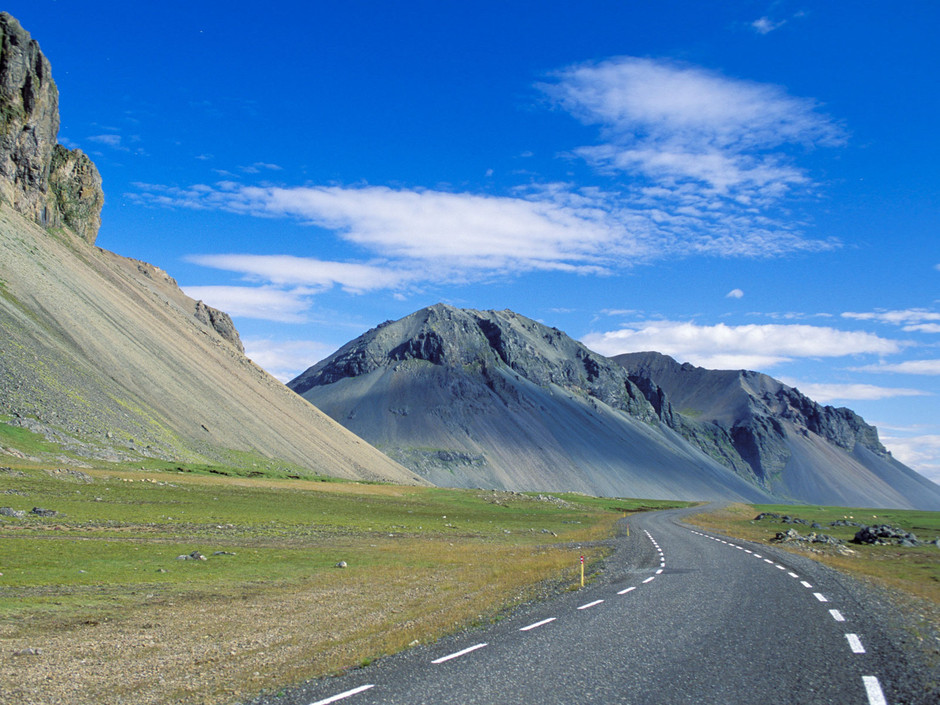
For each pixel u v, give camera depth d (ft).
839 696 34.24
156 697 37.40
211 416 453.58
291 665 44.21
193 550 127.95
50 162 591.37
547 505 456.86
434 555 136.46
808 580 88.63
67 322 414.00
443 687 36.17
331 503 297.12
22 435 281.54
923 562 156.97
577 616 58.59
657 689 35.45
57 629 60.49
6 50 531.09
